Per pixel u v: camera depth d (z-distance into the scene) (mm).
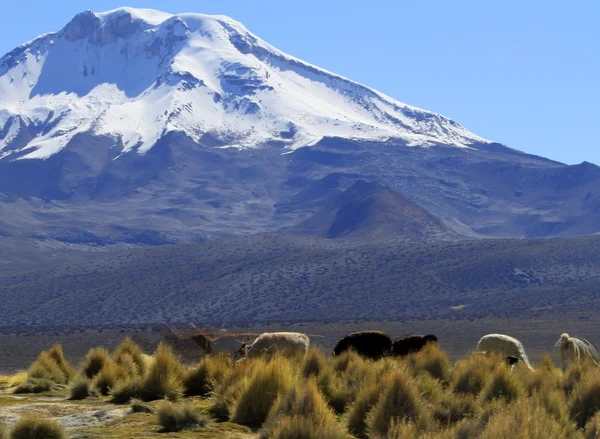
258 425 28531
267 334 39094
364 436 26641
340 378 33562
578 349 39500
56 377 40281
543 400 28688
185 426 27766
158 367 34438
